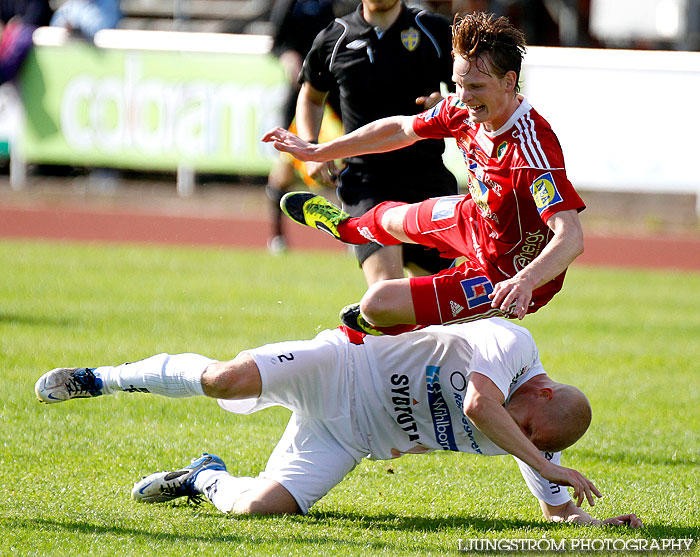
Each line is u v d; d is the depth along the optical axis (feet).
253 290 114.83
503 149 47.83
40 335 87.61
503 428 45.65
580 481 45.32
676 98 164.35
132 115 174.60
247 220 167.32
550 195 45.85
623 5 214.28
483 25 46.29
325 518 48.75
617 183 166.61
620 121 165.58
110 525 45.73
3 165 188.34
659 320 110.11
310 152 55.88
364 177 66.23
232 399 48.24
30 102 177.17
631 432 68.08
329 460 49.32
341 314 50.01
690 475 58.80
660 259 152.15
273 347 48.85
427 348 48.75
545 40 199.41
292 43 144.46
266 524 46.57
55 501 49.34
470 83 46.60
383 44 66.23
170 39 173.37
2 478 52.70
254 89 170.81
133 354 81.41
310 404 49.14
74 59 174.91
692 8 202.69
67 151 176.96
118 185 185.37
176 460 58.03
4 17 179.93
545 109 166.71
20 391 70.18
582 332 102.37
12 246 141.49
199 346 85.30
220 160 173.37
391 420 49.62
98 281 117.60
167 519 47.37
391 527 47.70
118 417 66.59
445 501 52.95
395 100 66.69
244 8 212.64
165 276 122.83
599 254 153.79
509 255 50.01
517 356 46.98
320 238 160.45
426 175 66.49
